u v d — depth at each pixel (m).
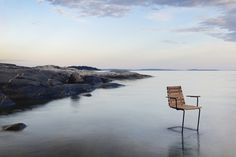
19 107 14.75
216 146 7.81
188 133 9.24
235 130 9.69
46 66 37.16
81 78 26.12
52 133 9.22
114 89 25.41
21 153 7.18
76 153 7.21
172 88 9.84
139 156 7.00
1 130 9.62
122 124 10.61
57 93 19.47
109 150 7.46
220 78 50.44
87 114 12.73
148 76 51.56
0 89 17.38
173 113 12.97
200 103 16.64
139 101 17.27
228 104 16.22
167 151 7.37
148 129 9.80
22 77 18.91
